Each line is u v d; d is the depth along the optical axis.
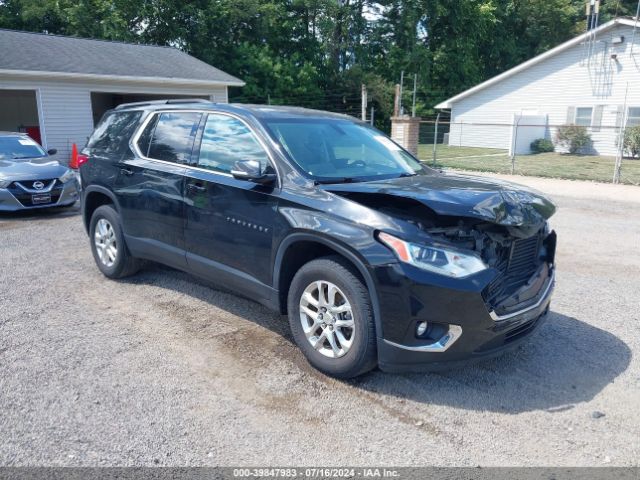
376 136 5.04
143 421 3.11
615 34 24.02
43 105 16.95
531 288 3.68
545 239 4.14
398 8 36.47
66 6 28.30
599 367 3.89
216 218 4.27
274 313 4.79
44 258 6.60
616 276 6.12
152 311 4.81
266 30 32.78
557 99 26.50
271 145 4.10
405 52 36.53
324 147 4.35
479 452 2.89
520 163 21.11
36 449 2.83
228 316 4.71
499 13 39.41
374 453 2.87
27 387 3.45
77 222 9.04
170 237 4.78
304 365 3.82
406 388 3.54
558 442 2.98
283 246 3.77
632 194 12.74
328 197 3.64
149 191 4.90
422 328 3.27
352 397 3.42
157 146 5.01
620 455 2.88
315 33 36.19
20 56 16.98
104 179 5.46
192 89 21.08
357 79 34.72
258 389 3.49
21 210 9.41
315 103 33.34
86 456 2.79
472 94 29.59
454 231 3.39
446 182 4.07
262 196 3.95
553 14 40.47
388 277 3.21
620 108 24.41
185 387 3.49
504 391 3.53
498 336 3.38
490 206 3.39
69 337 4.23
